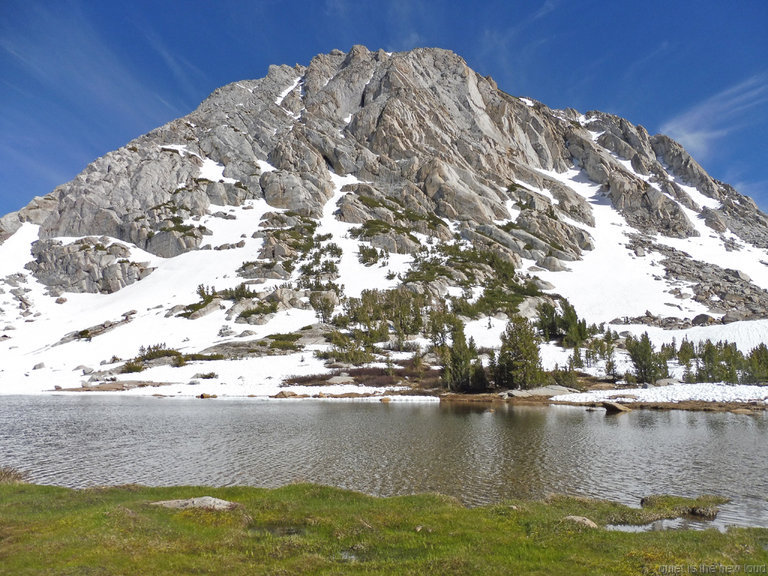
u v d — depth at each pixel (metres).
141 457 35.56
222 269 174.88
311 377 92.88
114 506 20.36
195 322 137.50
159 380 94.81
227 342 121.31
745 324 113.12
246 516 19.47
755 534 18.00
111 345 123.31
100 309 156.00
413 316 133.38
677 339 117.88
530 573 13.88
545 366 100.62
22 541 16.11
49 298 167.88
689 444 39.38
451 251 190.12
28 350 127.25
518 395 76.75
